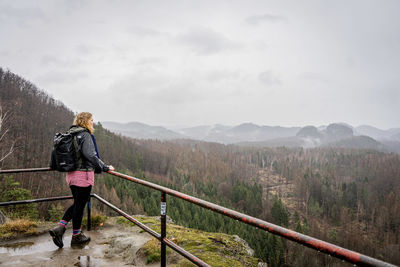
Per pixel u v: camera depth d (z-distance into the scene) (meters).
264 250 38.09
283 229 1.42
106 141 103.12
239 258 4.09
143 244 3.72
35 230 4.12
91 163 3.14
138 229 4.48
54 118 101.44
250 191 85.75
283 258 37.69
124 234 4.20
